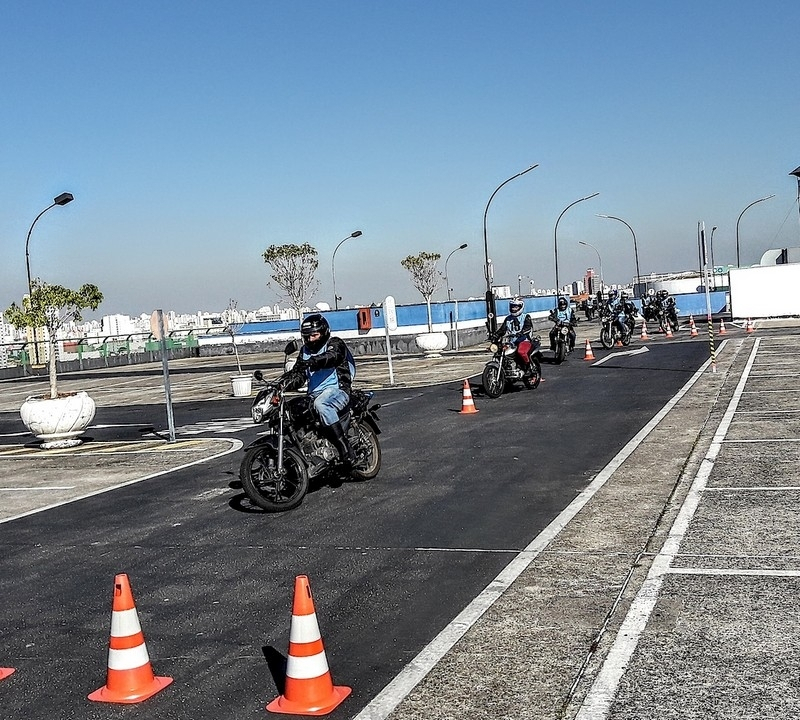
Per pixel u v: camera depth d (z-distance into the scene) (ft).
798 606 20.22
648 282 345.51
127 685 17.70
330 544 28.81
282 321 224.74
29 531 33.55
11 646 21.07
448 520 31.07
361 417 37.58
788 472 34.68
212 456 49.55
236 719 16.33
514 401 65.98
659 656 17.90
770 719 14.96
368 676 17.99
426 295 290.76
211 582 25.39
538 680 17.19
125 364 194.80
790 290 165.78
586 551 26.04
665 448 42.45
